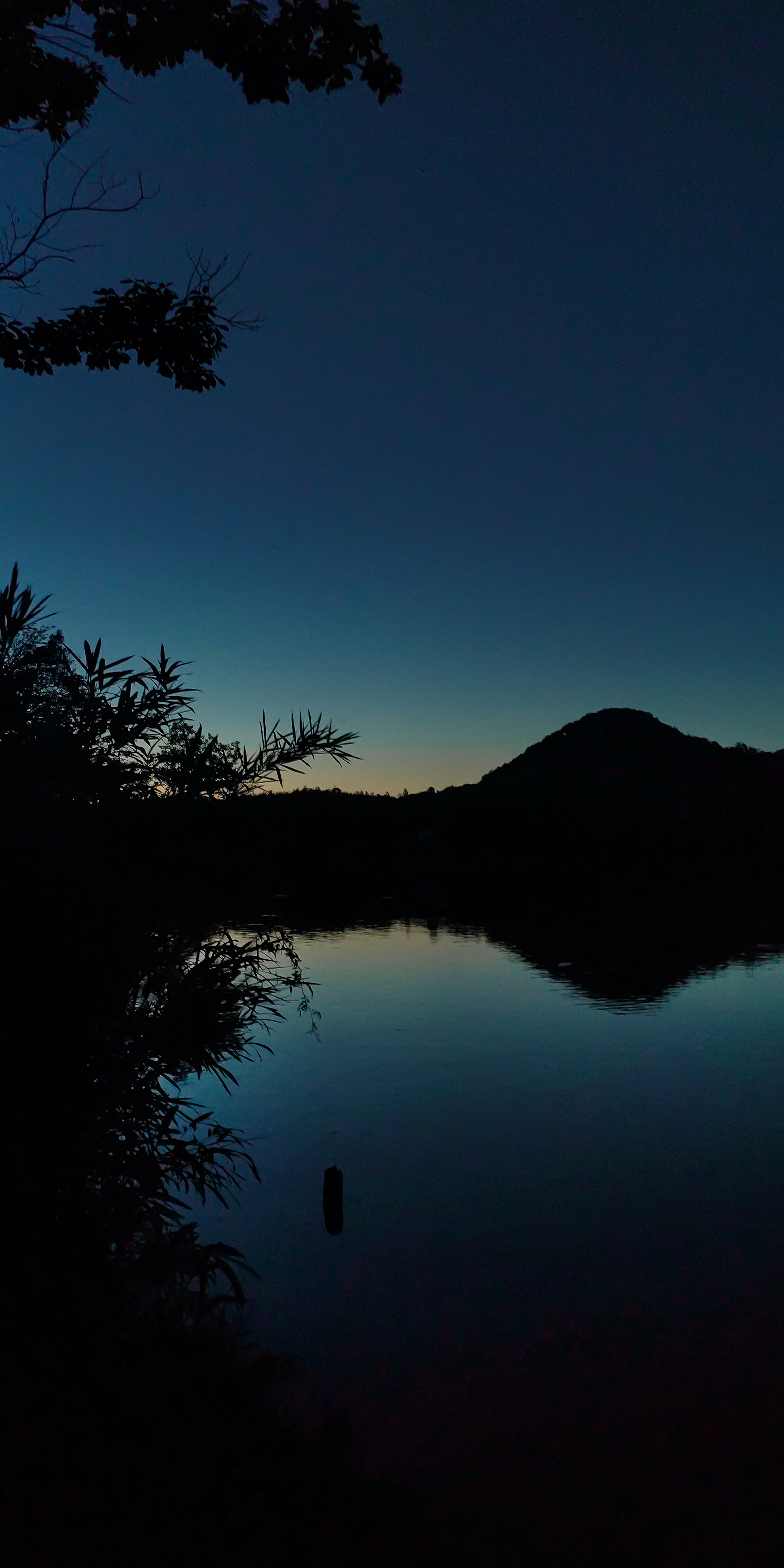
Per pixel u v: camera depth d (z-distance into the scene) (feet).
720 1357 14.55
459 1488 11.44
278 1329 15.23
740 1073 30.83
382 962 54.54
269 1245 18.43
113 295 19.10
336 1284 16.79
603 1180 21.91
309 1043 35.55
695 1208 20.29
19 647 15.16
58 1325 13.79
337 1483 11.46
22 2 17.28
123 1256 16.44
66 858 14.15
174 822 16.33
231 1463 11.69
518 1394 13.57
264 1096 28.68
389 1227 19.29
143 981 16.40
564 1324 15.56
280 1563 9.89
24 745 14.57
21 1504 10.27
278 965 18.11
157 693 15.96
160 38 17.80
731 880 118.73
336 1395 13.41
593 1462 12.09
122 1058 15.42
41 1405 12.17
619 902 91.61
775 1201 20.67
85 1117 14.47
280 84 18.66
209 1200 20.72
